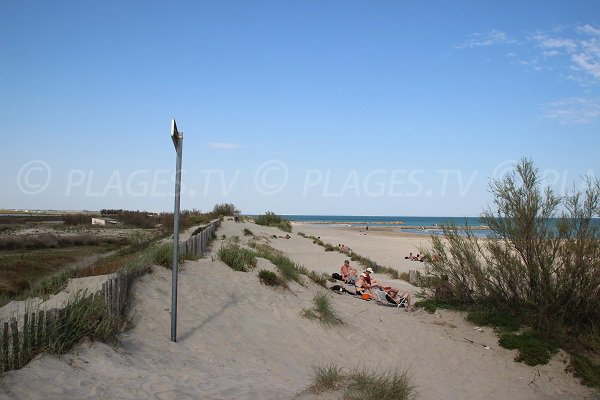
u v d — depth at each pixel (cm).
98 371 582
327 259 2672
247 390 623
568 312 1128
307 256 2742
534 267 1177
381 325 1212
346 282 1841
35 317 593
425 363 1002
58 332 615
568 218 1171
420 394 795
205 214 5659
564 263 1136
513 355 1091
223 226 4150
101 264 1431
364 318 1252
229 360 766
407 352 1045
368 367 901
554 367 1035
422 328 1225
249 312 1032
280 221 5803
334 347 982
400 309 1441
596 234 1134
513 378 999
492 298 1283
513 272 1217
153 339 760
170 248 1255
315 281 1590
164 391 566
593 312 1117
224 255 1399
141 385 570
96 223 5175
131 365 634
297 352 898
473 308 1305
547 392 947
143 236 3375
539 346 1080
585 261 1112
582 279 1107
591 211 1155
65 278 1070
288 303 1170
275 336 948
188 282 1088
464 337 1188
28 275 1795
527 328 1169
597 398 926
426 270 1500
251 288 1195
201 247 1689
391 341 1093
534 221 1191
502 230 1245
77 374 558
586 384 977
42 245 2991
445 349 1095
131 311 830
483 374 999
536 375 1016
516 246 1200
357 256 2819
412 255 3297
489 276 1295
